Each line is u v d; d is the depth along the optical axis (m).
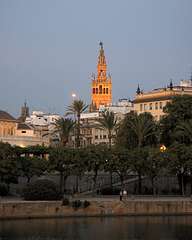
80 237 83.94
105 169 130.25
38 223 96.44
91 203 108.19
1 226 91.69
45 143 196.75
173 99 164.38
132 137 167.62
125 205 110.81
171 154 134.25
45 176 141.38
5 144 121.19
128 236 86.31
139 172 135.62
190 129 146.62
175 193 143.50
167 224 99.31
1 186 122.56
